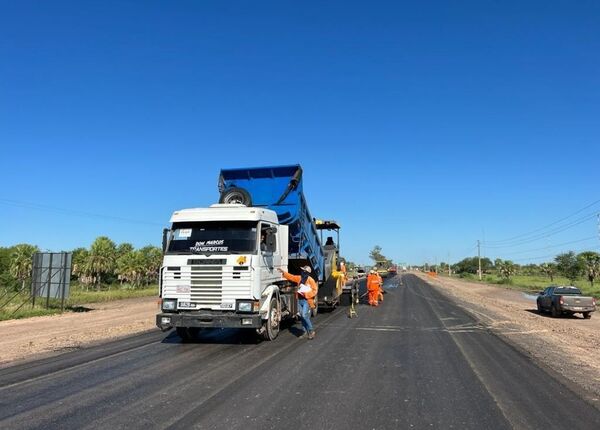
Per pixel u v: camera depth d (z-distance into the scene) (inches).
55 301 1024.2
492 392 298.4
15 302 1031.0
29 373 340.8
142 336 532.4
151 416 242.7
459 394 292.4
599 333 709.9
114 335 542.9
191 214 469.1
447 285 2402.8
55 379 322.0
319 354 417.4
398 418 244.5
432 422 238.8
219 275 447.5
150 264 3275.1
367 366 370.6
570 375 354.0
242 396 280.2
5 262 3070.9
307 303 513.0
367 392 293.3
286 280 548.7
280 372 344.5
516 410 260.8
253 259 446.9
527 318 865.5
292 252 630.5
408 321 695.7
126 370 349.7
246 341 486.9
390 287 1923.0
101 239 2987.2
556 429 230.8
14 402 267.4
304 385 307.9
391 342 493.0
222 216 463.8
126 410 252.7
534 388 311.0
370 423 236.1
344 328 602.9
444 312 856.9
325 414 248.7
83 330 597.0
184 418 239.8
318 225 762.2
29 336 545.3
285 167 612.1
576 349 495.5
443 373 350.3
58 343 483.5
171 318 447.2
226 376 331.3
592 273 2463.1
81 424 230.8
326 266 828.6
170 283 454.6
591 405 273.1
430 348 459.5
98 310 967.6
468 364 384.8
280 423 233.6
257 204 618.5
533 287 2438.5
